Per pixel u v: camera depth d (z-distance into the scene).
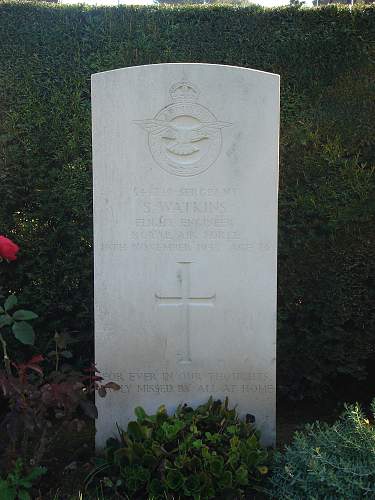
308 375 1.69
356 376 1.69
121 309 1.30
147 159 1.27
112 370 1.32
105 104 1.26
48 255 1.67
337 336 1.66
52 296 1.66
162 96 1.26
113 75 1.25
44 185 1.65
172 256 1.29
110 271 1.29
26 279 1.68
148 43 1.65
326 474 1.02
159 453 1.15
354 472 1.02
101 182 1.28
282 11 1.65
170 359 1.31
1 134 1.64
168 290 1.30
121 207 1.28
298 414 1.67
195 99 1.26
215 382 1.32
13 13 1.63
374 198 1.62
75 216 1.67
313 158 1.64
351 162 1.63
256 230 1.29
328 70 1.64
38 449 1.22
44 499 1.17
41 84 1.64
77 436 1.48
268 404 1.32
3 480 1.13
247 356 1.31
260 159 1.27
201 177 1.28
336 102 1.65
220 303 1.30
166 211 1.29
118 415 1.32
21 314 1.24
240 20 1.65
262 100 1.26
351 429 1.11
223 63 1.66
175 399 1.32
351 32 1.63
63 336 1.25
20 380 1.14
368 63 1.63
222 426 1.23
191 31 1.66
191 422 1.23
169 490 1.12
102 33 1.66
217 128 1.27
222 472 1.13
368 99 1.64
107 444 1.28
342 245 1.65
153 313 1.30
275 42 1.65
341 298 1.65
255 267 1.29
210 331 1.31
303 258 1.65
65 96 1.65
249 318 1.30
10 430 1.09
